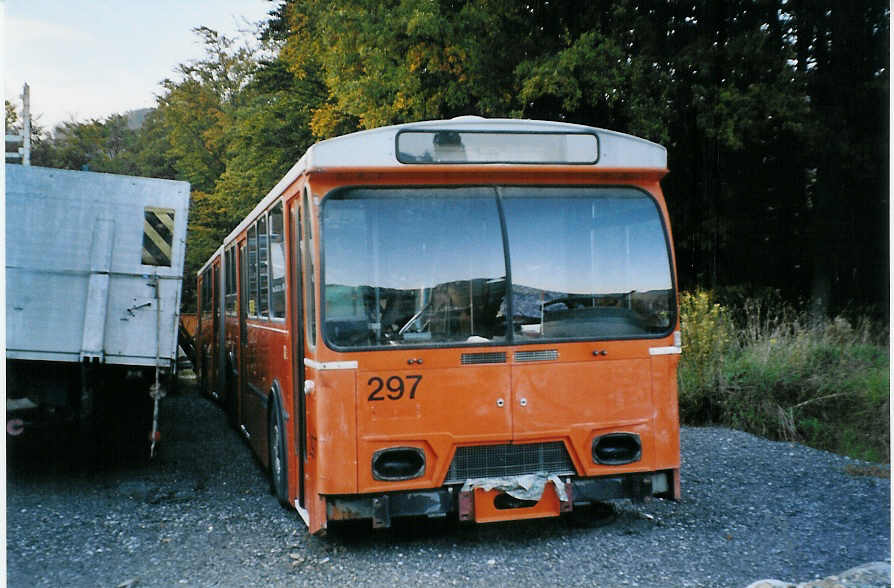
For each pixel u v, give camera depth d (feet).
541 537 19.54
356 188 18.11
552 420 18.24
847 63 52.49
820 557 17.84
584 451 18.40
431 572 17.17
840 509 21.66
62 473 28.30
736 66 47.88
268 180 97.86
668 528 20.17
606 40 48.06
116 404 28.07
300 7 76.23
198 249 144.66
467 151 18.53
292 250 20.77
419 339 17.83
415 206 18.29
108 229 24.98
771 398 33.73
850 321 51.70
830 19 50.55
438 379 17.79
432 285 18.07
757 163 58.49
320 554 18.58
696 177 57.62
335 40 59.16
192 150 149.48
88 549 19.38
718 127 48.42
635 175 19.40
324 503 17.47
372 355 17.57
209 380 51.06
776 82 47.37
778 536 19.42
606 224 19.16
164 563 18.26
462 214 18.44
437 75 55.83
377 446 17.46
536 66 49.60
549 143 18.95
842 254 58.18
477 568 17.35
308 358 18.31
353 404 17.43
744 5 49.14
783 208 60.59
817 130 50.29
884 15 50.26
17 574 17.60
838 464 26.89
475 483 17.72
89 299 24.66
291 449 21.07
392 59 56.13
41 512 22.90
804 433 32.45
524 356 18.20
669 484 19.13
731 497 23.12
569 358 18.44
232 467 29.55
